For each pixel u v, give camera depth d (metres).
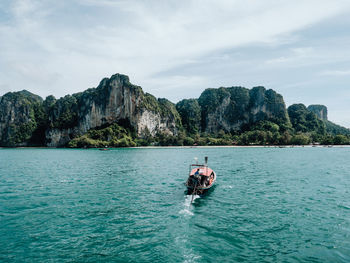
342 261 10.84
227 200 20.69
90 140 170.62
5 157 78.75
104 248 12.12
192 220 15.90
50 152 114.25
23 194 23.02
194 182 22.22
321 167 43.56
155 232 14.03
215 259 11.10
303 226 14.84
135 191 24.11
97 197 21.78
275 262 10.79
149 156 78.75
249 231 14.12
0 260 10.88
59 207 18.75
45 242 12.70
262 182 28.91
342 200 20.69
